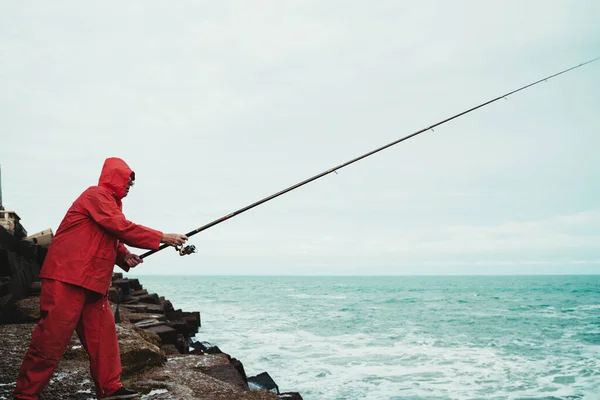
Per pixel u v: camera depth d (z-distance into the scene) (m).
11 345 4.09
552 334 17.25
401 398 8.27
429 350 13.18
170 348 6.61
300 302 37.38
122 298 12.49
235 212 3.66
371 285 91.62
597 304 34.88
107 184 2.90
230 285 91.38
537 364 11.33
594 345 14.47
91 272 2.71
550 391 8.91
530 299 41.81
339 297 45.97
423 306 32.97
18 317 6.61
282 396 5.03
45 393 3.16
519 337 16.34
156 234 2.85
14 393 2.63
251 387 7.02
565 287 72.94
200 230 3.48
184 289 68.12
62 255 2.69
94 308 2.83
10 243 9.51
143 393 3.45
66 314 2.63
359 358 11.74
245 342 14.31
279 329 17.94
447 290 64.19
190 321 14.82
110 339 2.90
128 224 2.78
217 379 4.20
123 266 3.05
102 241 2.77
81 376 3.53
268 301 38.66
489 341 15.25
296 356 11.95
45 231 14.24
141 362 4.07
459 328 19.05
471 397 8.41
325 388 8.84
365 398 8.23
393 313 26.66
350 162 4.50
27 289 9.70
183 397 3.35
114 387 2.90
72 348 4.07
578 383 9.49
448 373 10.22
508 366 11.05
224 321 21.02
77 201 2.82
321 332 17.22
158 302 14.81
